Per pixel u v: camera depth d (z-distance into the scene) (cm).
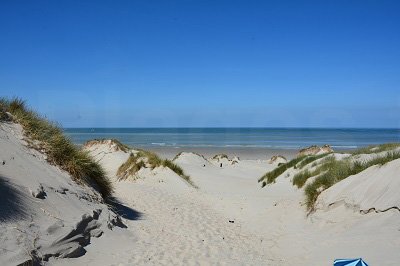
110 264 612
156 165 2023
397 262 535
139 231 859
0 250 494
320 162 1758
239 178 2484
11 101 1002
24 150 825
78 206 750
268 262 700
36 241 561
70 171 908
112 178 2086
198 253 729
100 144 2673
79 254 615
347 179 961
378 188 800
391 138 10262
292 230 909
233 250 773
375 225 706
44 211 646
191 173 2552
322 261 644
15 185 660
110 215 826
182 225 979
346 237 714
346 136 11894
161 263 649
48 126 998
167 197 1412
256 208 1274
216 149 6281
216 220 1092
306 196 1102
